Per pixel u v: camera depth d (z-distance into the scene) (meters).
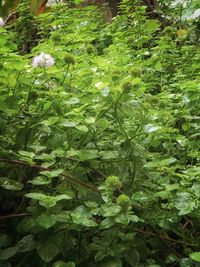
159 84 3.16
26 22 4.91
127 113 1.82
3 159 1.65
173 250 1.68
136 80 1.79
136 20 4.35
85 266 1.53
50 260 1.45
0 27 2.40
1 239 1.49
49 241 1.47
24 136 1.82
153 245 1.69
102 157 1.76
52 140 1.80
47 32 4.68
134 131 1.88
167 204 1.63
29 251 1.53
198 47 3.90
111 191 1.55
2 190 1.73
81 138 1.88
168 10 5.50
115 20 4.51
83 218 1.45
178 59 3.57
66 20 4.22
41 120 1.86
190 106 2.19
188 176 1.67
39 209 1.51
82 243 1.56
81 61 2.87
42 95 2.02
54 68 2.07
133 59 3.48
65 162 1.73
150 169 1.86
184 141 2.10
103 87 1.79
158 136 2.07
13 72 1.98
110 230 1.53
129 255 1.52
